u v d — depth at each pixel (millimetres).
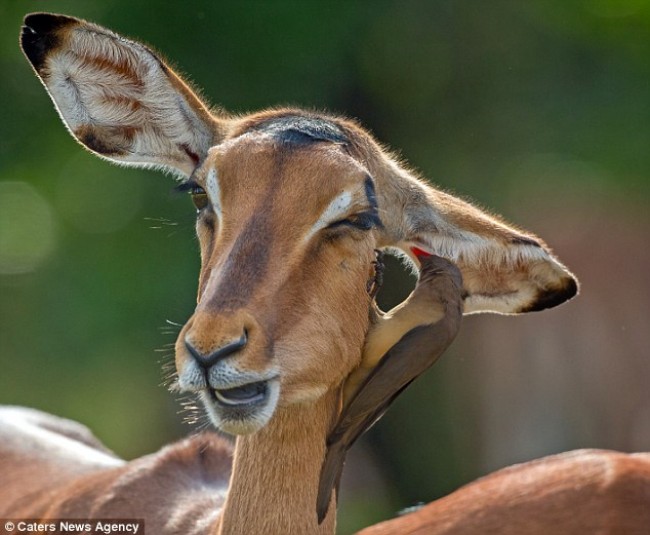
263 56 33781
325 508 12234
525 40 35688
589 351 33406
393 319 12383
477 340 34375
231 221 11797
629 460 12469
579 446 33156
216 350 10953
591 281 33812
